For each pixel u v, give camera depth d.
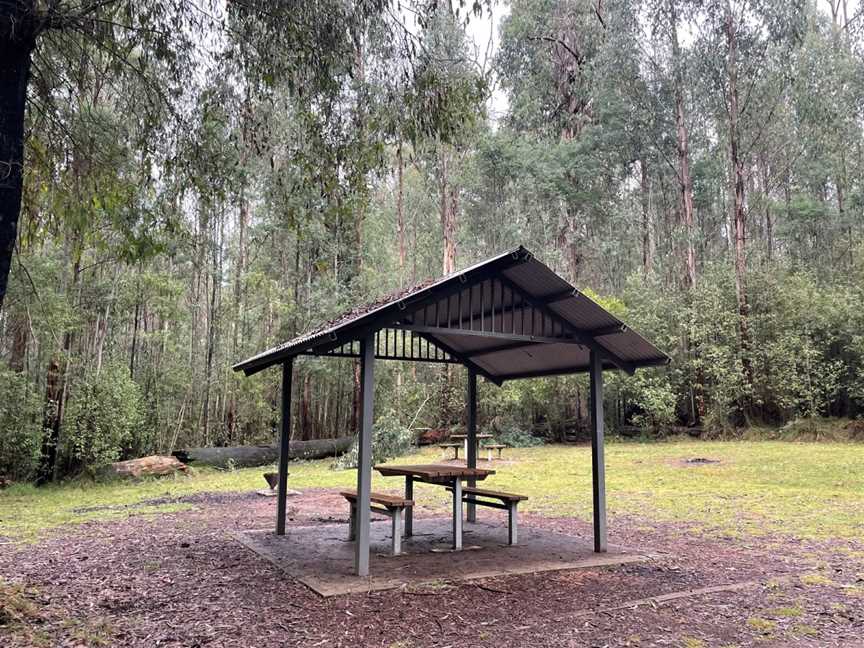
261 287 19.00
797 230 25.22
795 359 18.39
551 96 28.20
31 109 4.81
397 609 4.13
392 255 24.50
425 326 5.13
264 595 4.45
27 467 12.33
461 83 5.59
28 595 4.35
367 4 4.99
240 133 5.63
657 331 20.72
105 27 4.58
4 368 12.03
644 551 6.03
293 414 20.52
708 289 20.42
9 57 3.69
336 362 19.14
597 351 6.06
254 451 16.22
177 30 4.83
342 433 21.45
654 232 28.67
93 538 6.76
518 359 7.17
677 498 9.77
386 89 5.35
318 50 5.00
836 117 20.95
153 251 5.47
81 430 12.67
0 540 6.72
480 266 5.09
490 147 23.86
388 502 5.76
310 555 5.71
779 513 8.30
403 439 16.88
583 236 26.08
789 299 19.30
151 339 16.81
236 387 18.22
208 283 19.88
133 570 5.22
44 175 5.11
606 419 21.77
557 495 10.26
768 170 27.16
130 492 11.39
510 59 27.02
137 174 5.46
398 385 19.59
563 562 5.48
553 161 24.52
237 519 8.09
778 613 4.12
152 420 16.09
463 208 27.81
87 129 5.04
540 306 5.72
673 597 4.45
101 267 14.15
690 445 18.34
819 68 20.89
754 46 20.66
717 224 27.72
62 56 4.82
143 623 3.81
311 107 5.41
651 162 25.92
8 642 3.36
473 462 7.80
